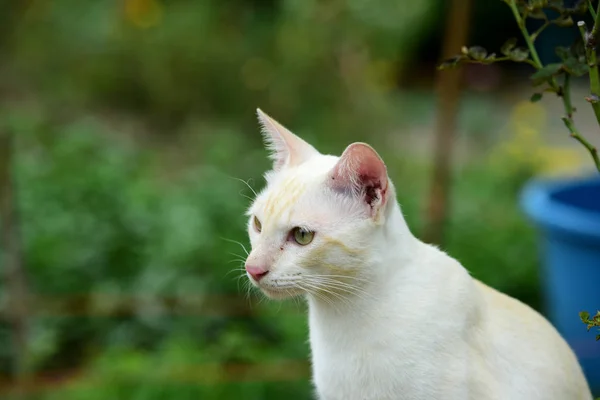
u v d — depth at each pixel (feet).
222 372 20.07
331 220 11.35
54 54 40.40
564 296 20.66
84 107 40.55
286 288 11.55
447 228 25.43
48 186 26.99
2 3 38.45
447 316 11.38
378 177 11.23
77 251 24.81
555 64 10.42
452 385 11.23
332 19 35.60
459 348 11.34
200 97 39.29
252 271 11.59
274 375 20.08
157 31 40.50
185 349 20.72
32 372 21.21
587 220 19.42
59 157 29.37
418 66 53.06
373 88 35.94
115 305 23.13
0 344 21.57
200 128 37.04
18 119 33.78
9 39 39.34
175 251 24.30
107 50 40.47
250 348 20.97
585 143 10.20
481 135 40.65
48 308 23.26
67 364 22.43
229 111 38.75
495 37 52.16
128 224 25.82
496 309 12.09
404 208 27.30
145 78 39.99
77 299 23.39
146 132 39.70
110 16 41.14
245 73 38.11
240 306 22.98
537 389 11.63
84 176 27.81
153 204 27.73
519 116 37.78
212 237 25.35
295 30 36.70
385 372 11.48
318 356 12.35
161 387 19.34
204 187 28.32
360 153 11.10
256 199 12.61
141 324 22.76
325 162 12.39
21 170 27.61
